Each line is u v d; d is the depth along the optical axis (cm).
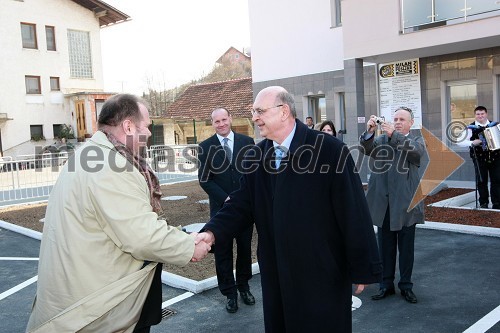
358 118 1165
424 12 1048
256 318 446
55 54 3028
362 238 261
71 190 242
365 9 1126
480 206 895
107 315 241
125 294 244
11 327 461
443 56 1183
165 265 614
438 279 524
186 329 430
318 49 1546
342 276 271
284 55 1642
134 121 263
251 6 1719
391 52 1100
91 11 3209
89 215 238
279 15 1636
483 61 1116
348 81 1177
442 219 779
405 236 463
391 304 462
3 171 1627
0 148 2798
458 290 488
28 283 597
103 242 240
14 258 726
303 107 1611
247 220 303
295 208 263
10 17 2822
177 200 1214
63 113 3066
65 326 235
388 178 460
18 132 2858
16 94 2848
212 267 602
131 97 267
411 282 478
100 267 239
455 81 1191
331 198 265
